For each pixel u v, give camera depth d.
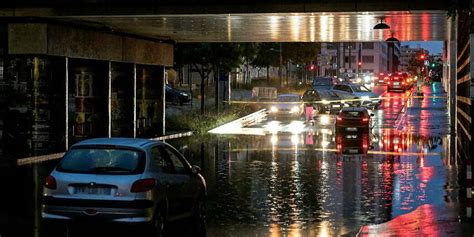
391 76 119.25
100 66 40.47
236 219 18.44
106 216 14.70
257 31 41.69
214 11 31.77
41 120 34.56
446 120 61.94
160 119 48.16
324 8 31.14
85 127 40.84
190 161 32.78
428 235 15.58
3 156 32.62
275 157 34.81
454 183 25.06
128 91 43.69
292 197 22.17
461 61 41.59
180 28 39.28
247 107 74.75
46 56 34.16
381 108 79.75
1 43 34.03
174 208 16.23
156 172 15.38
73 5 32.22
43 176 26.75
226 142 43.75
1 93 34.25
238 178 26.83
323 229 17.12
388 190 23.61
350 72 186.25
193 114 57.34
